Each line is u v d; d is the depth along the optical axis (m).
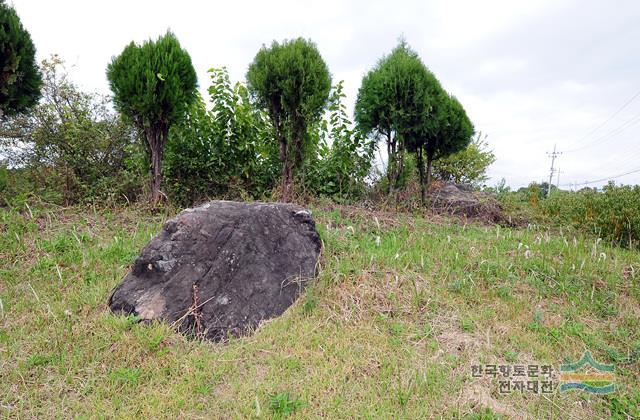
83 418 2.59
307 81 6.45
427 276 4.62
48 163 7.66
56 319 3.50
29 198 6.02
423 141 8.32
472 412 2.83
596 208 7.15
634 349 3.65
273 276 4.15
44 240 4.88
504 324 3.91
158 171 6.18
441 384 3.06
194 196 7.05
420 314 3.99
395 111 7.53
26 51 6.10
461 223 7.44
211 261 3.93
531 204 9.23
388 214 6.97
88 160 7.46
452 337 3.66
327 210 6.57
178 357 3.22
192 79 6.23
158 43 6.00
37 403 2.73
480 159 14.48
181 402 2.75
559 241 6.15
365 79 8.21
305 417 2.68
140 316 3.51
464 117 8.89
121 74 5.74
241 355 3.32
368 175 8.33
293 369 3.14
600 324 4.11
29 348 3.20
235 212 4.40
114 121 8.18
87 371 3.00
